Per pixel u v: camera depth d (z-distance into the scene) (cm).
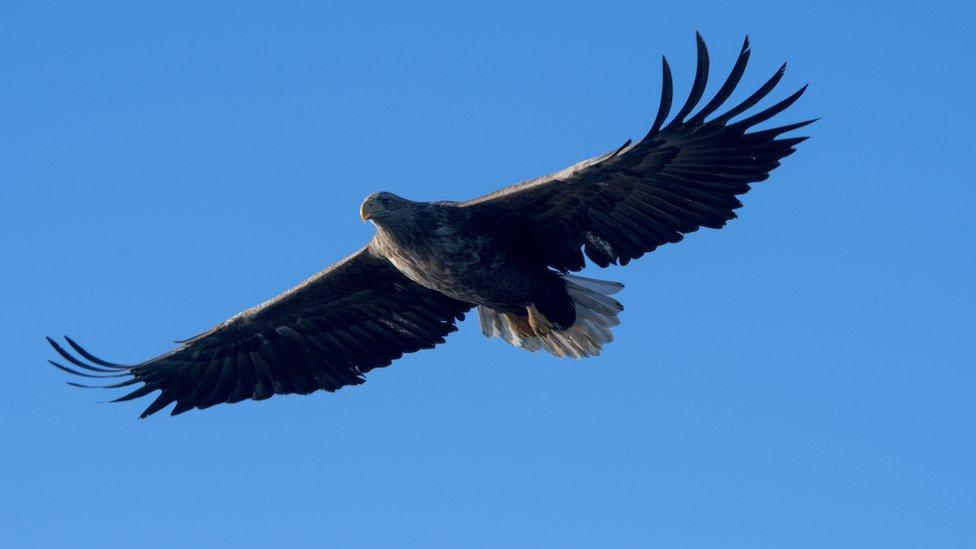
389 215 1558
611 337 1598
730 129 1430
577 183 1484
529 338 1645
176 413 1717
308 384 1744
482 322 1689
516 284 1581
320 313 1719
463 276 1573
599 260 1547
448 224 1545
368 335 1736
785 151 1447
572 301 1606
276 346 1739
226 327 1695
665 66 1368
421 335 1731
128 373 1669
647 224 1514
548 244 1555
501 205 1524
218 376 1734
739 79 1380
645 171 1472
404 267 1595
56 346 1623
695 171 1470
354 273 1675
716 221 1492
